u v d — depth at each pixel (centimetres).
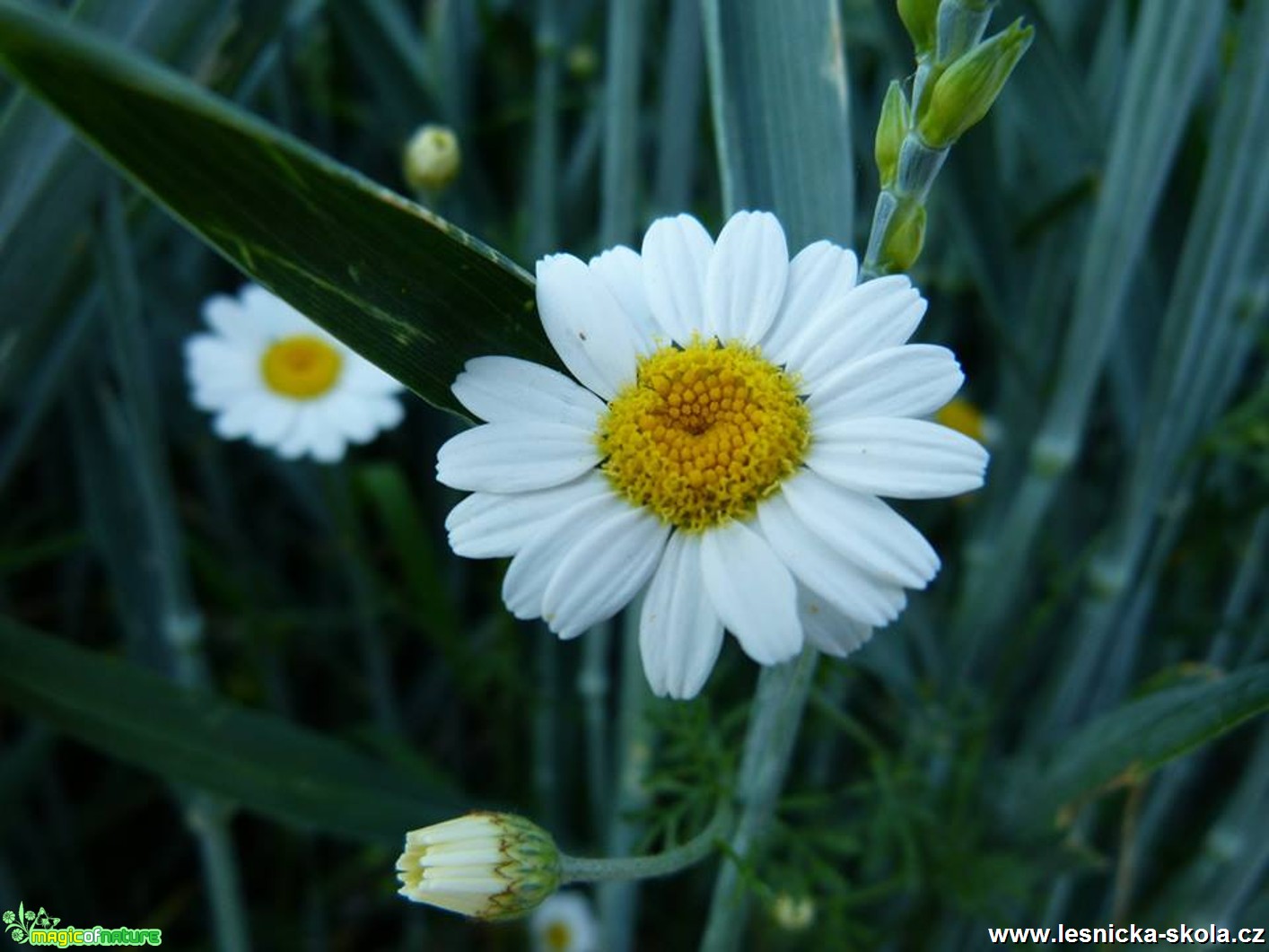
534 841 8
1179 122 11
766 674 8
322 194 7
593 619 7
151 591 16
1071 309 15
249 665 18
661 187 14
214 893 14
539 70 15
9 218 10
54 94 6
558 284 7
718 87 9
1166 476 13
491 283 7
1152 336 14
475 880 7
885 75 15
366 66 16
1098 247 12
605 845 16
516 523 7
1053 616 16
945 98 6
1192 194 14
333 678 19
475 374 7
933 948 14
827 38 9
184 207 7
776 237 7
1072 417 13
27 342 11
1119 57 14
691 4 13
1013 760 14
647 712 11
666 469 7
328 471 15
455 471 7
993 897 14
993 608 14
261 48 12
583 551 7
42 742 15
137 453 12
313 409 15
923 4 7
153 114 6
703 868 16
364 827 13
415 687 19
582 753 17
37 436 18
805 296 7
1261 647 14
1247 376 17
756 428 7
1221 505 14
